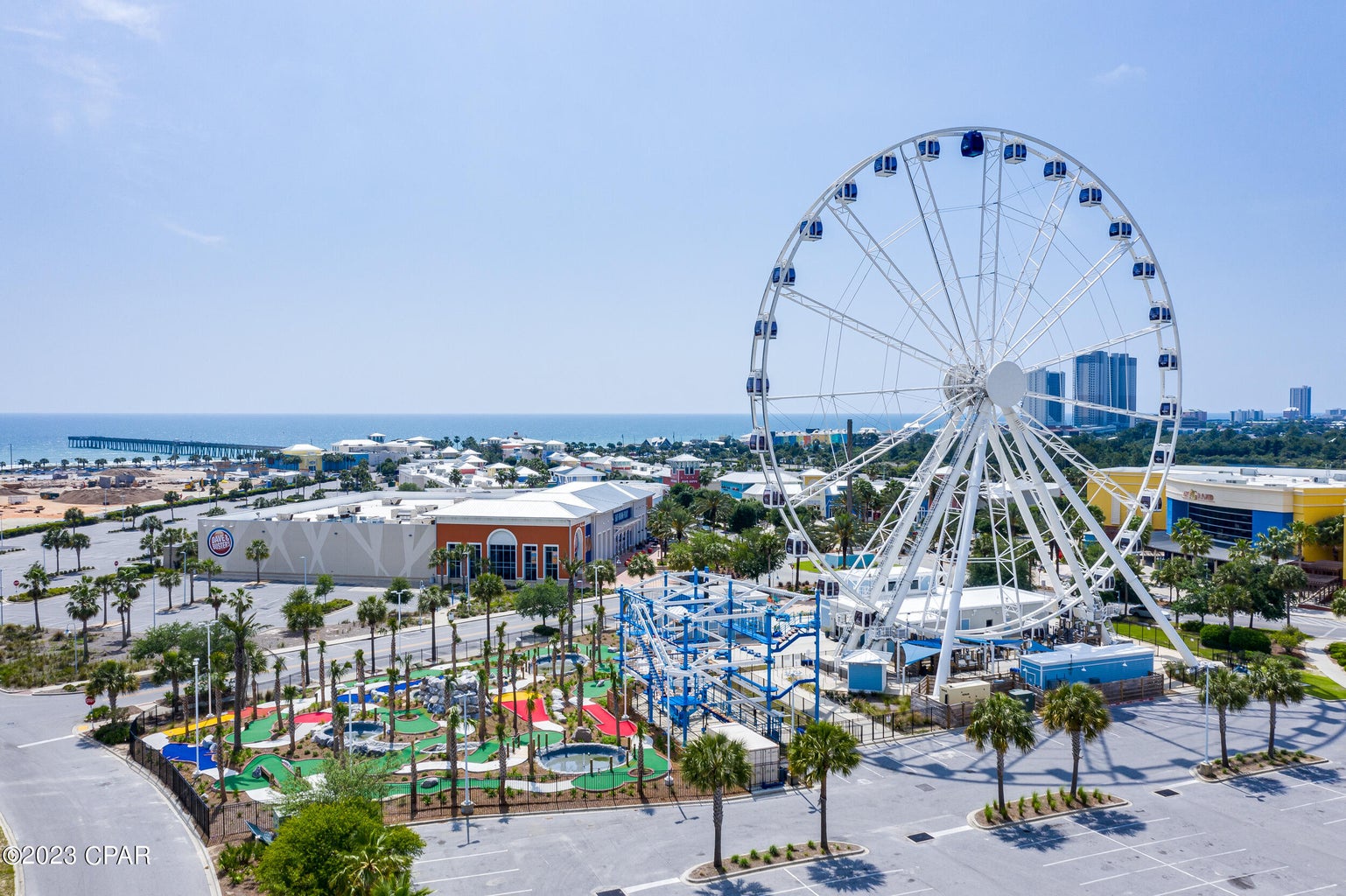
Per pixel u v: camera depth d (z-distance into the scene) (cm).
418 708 7762
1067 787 5950
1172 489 15812
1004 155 8031
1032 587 12225
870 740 6938
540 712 7662
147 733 7188
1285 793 5825
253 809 5591
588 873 4731
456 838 5188
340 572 14362
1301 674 8550
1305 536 12712
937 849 5025
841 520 13188
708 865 4800
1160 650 9475
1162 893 4509
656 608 8006
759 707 7519
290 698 6869
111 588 11544
